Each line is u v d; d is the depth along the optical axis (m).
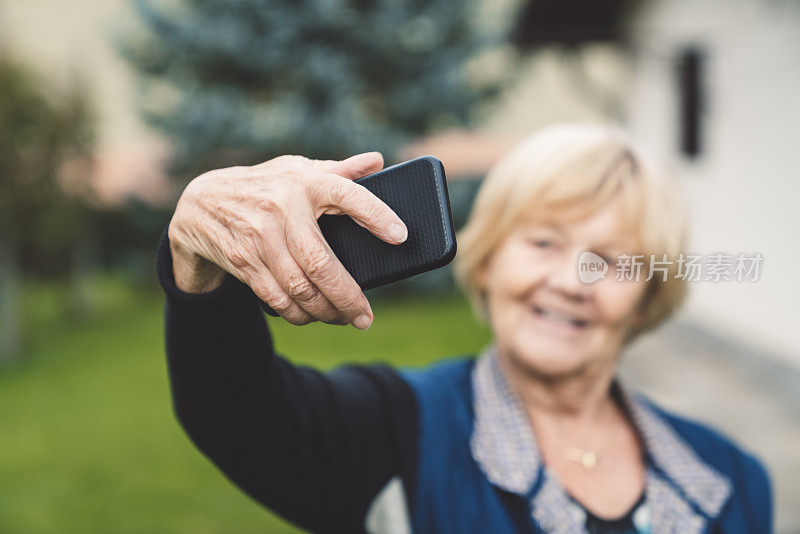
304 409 1.10
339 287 0.69
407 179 0.75
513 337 1.29
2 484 4.26
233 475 1.03
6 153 7.41
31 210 7.72
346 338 8.21
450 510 1.18
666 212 1.26
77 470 4.45
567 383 1.29
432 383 1.30
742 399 5.57
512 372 1.32
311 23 9.69
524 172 1.27
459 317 9.37
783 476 4.05
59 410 5.75
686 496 1.28
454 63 10.41
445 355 7.49
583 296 1.23
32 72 7.65
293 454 1.07
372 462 1.17
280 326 8.71
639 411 1.36
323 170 0.76
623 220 1.23
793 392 5.59
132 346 8.09
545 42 8.72
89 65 8.87
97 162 8.69
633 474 1.31
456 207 10.48
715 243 7.73
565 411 1.31
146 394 6.17
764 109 6.61
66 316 9.80
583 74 10.30
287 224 0.69
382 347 7.83
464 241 1.37
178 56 10.21
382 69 10.27
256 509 3.82
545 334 1.26
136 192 11.11
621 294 1.23
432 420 1.23
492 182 1.33
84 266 10.12
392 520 1.17
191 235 0.75
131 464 4.52
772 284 6.45
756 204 6.79
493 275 1.34
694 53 8.04
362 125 9.82
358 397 1.19
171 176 10.68
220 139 9.94
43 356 7.69
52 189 7.92
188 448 4.78
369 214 0.70
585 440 1.32
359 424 1.17
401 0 9.97
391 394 1.23
